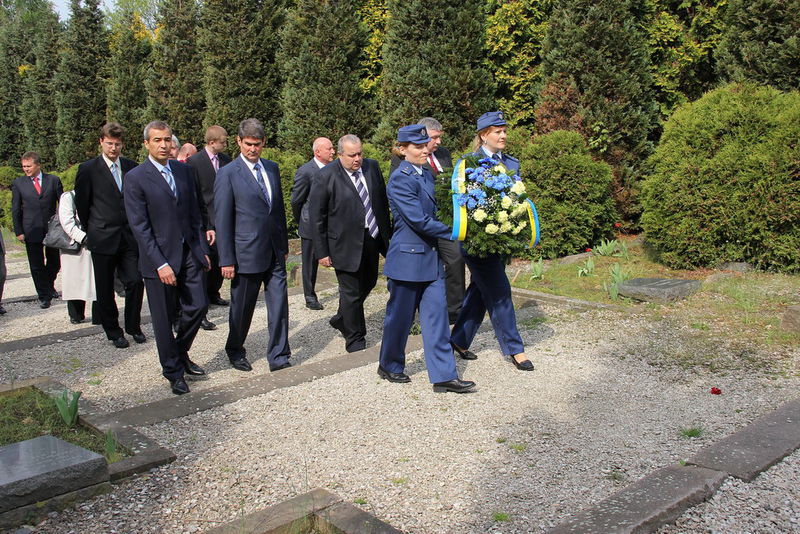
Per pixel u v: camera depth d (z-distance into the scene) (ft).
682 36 33.71
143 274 17.43
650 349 18.65
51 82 78.64
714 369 16.93
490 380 16.96
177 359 17.69
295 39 46.19
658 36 33.81
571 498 11.07
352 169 20.29
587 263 27.53
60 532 10.47
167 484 11.98
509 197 16.05
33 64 96.02
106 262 21.98
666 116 35.29
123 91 65.67
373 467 12.43
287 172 44.09
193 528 10.46
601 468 12.07
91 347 22.66
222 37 51.34
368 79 46.80
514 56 37.65
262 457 13.01
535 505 10.89
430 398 15.89
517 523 10.37
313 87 45.21
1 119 95.76
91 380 19.06
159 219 17.46
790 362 17.10
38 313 29.43
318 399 16.08
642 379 16.52
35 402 16.52
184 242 18.06
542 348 19.35
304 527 10.37
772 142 24.13
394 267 16.39
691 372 16.81
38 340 23.44
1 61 96.84
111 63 68.03
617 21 32.27
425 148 16.58
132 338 23.89
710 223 25.64
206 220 26.55
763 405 14.60
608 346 19.13
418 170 16.75
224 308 28.14
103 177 21.89
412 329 22.12
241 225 18.76
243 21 51.42
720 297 22.82
